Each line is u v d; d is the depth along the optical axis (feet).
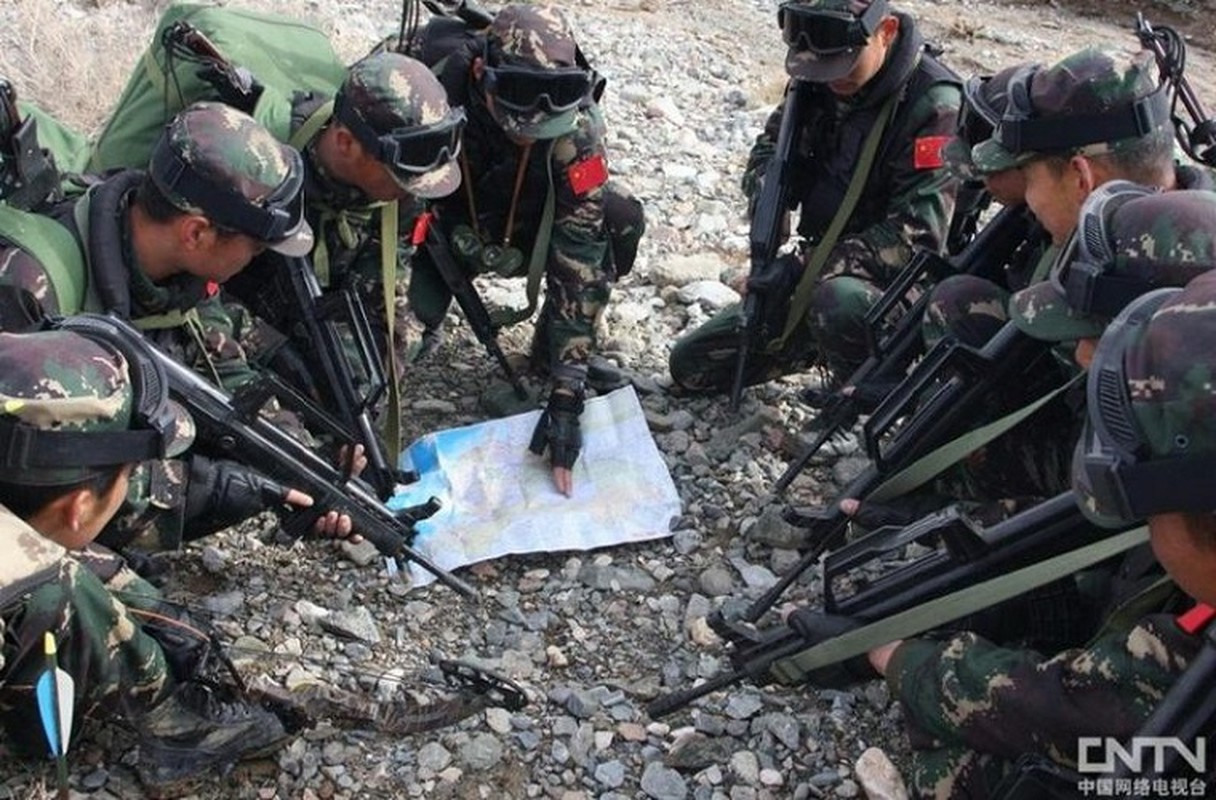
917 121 12.66
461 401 14.16
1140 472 6.01
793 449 13.50
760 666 9.10
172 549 10.19
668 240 17.87
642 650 11.09
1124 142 9.44
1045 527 8.31
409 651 10.90
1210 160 11.48
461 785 9.68
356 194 11.28
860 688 10.45
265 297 11.57
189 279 9.76
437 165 10.92
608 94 23.02
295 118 11.37
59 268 8.93
